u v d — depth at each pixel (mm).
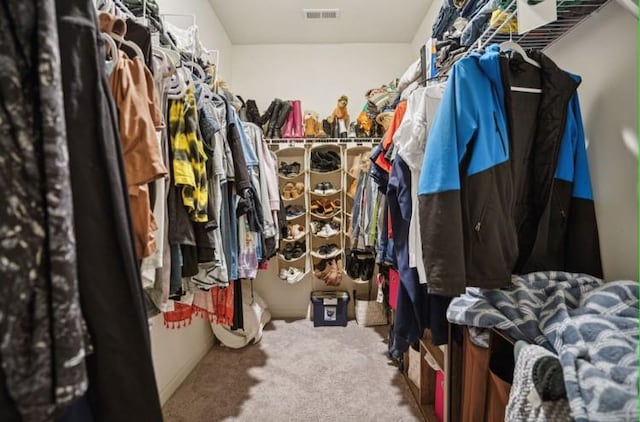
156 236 817
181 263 970
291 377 1896
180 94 970
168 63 929
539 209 1015
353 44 3004
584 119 1070
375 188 2045
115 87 700
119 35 762
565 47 1150
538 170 1007
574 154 1026
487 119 884
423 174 910
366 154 2625
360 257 2688
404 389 1754
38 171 417
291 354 2182
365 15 2615
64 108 475
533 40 1188
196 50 1609
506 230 874
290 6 2492
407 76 2068
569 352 611
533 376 628
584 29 1063
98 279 490
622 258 942
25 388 396
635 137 898
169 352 1744
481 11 1142
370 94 2705
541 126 992
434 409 1540
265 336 2484
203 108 1177
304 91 3006
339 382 1833
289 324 2738
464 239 875
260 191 1886
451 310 971
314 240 2947
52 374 411
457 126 889
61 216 428
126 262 518
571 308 796
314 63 2992
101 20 735
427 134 1054
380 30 2822
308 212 2771
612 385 519
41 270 413
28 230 406
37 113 420
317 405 1631
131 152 699
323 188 2762
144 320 538
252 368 2004
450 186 857
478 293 968
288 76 3004
